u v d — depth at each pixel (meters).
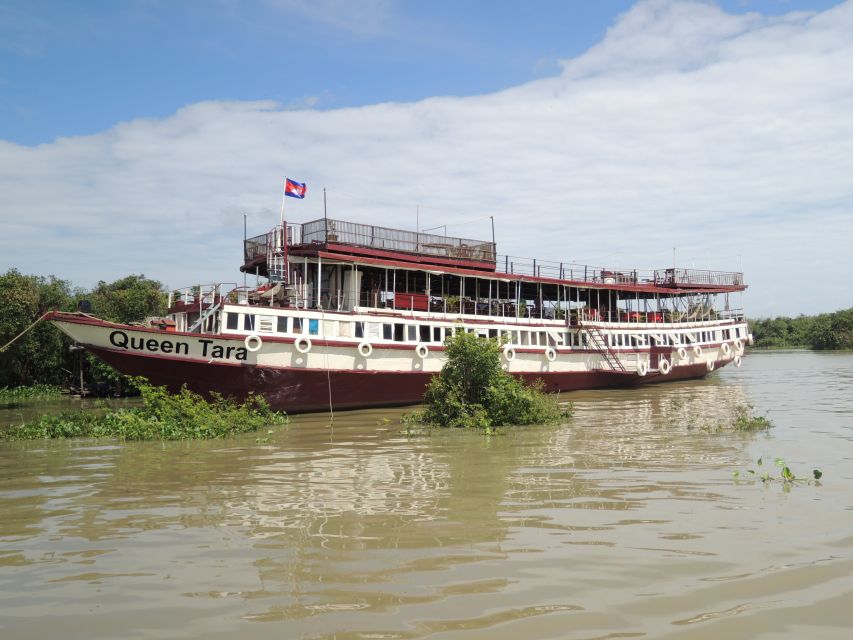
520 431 20.16
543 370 35.38
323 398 28.00
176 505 10.84
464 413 22.06
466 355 23.06
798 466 13.42
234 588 7.03
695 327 45.59
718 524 9.18
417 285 35.72
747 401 28.94
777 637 5.71
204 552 8.28
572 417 23.61
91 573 7.59
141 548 8.50
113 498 11.43
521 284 38.81
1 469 14.57
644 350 41.09
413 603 6.54
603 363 38.34
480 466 14.10
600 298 43.06
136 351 24.67
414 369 30.25
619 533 8.81
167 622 6.22
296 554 8.12
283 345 26.78
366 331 29.05
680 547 8.18
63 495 11.72
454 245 33.97
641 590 6.79
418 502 10.77
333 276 30.75
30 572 7.65
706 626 5.93
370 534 8.95
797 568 7.39
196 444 18.42
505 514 9.90
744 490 11.30
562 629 5.90
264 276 34.94
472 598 6.63
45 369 46.78
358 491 11.71
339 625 6.05
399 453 16.20
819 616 6.12
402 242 31.98
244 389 26.27
